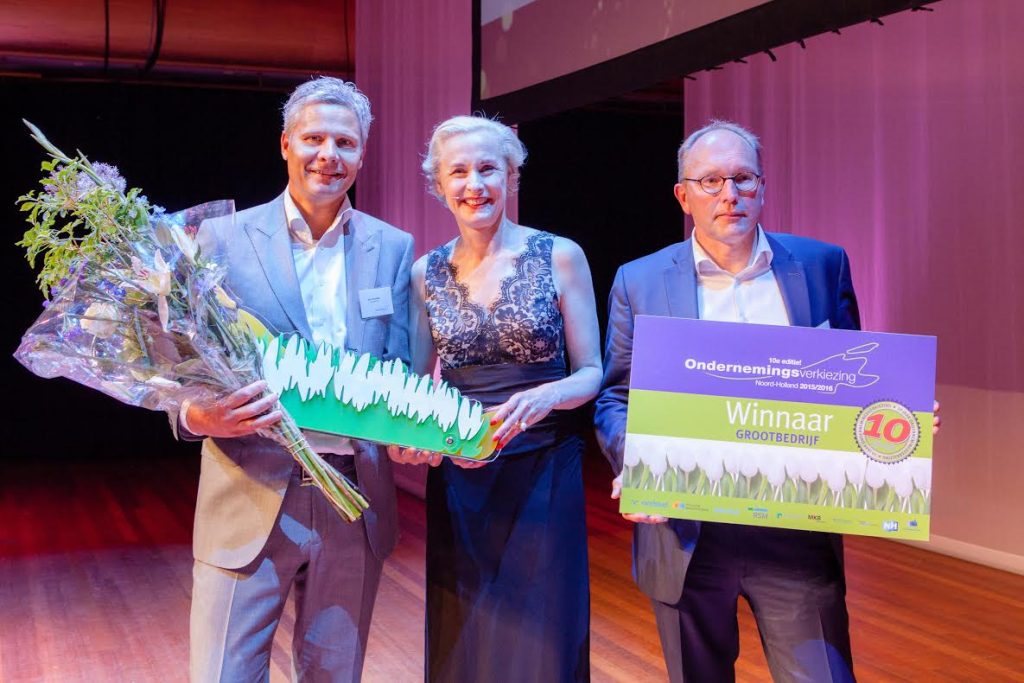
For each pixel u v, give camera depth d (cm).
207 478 194
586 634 215
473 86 578
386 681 335
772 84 579
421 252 633
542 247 214
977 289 491
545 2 511
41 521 609
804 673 183
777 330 175
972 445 496
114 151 845
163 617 411
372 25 687
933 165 507
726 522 179
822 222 561
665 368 177
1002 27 471
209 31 671
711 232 187
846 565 483
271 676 338
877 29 525
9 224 827
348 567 196
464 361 213
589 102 486
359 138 196
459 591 212
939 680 332
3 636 388
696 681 190
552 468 214
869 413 174
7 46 648
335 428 184
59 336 176
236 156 877
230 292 186
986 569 476
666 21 434
